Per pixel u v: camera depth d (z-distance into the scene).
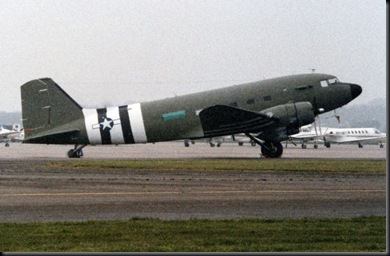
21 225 24.89
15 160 66.81
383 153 94.50
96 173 48.16
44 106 71.56
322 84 70.00
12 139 177.88
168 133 71.00
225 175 46.34
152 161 62.91
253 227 24.55
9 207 30.12
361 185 39.25
